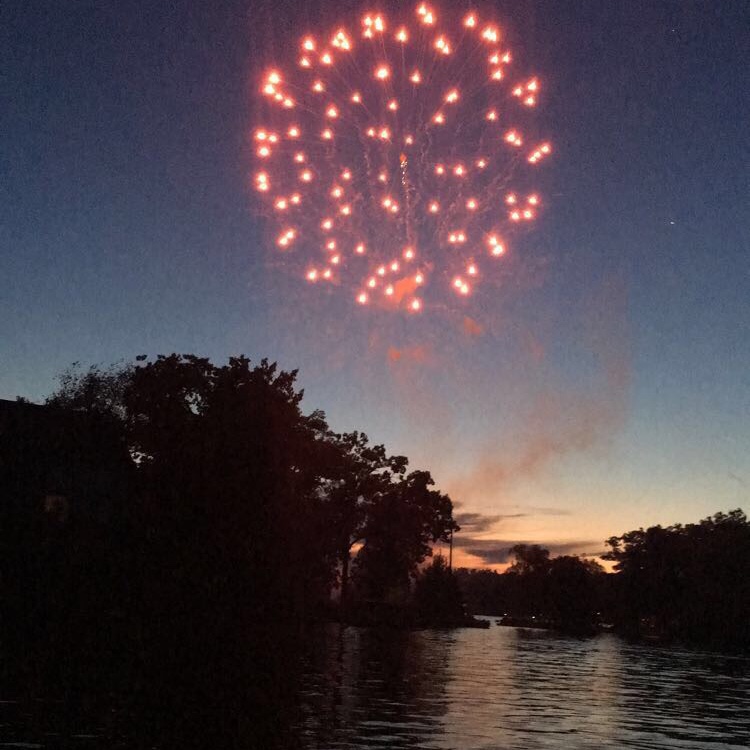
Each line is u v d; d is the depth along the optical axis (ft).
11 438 122.01
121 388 172.04
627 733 61.98
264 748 46.78
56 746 44.93
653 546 350.43
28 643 85.40
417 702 70.79
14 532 97.19
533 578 480.23
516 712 69.36
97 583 86.58
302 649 108.06
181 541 82.07
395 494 250.37
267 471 86.02
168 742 47.16
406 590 274.77
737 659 194.59
